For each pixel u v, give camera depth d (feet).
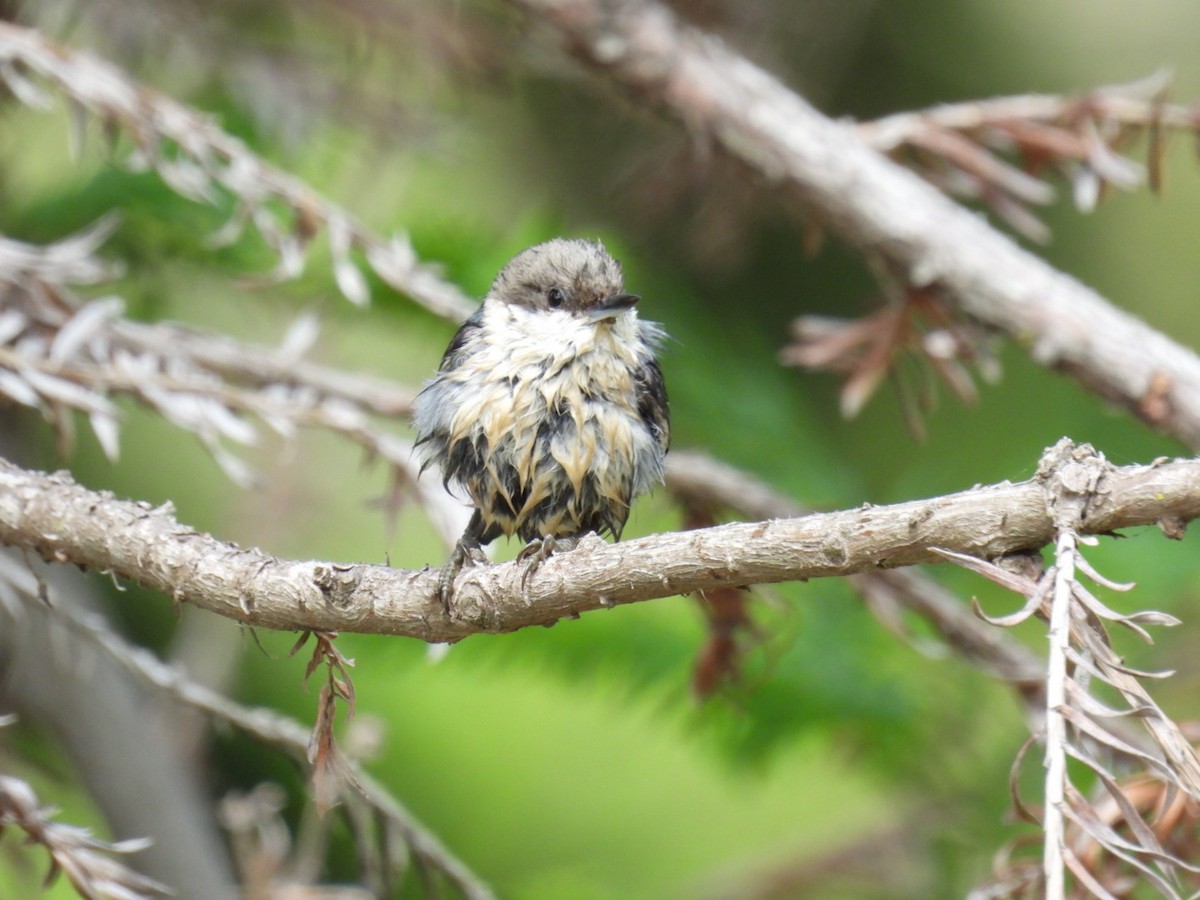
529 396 25.09
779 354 29.53
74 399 22.45
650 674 29.94
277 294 32.86
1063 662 13.12
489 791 42.68
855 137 29.68
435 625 17.01
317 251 32.19
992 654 25.52
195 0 30.83
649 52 29.48
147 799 29.45
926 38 42.37
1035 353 28.43
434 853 23.57
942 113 29.58
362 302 25.23
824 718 28.55
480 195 38.42
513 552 36.42
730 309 39.22
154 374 23.47
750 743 29.73
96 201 31.27
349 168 35.09
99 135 27.78
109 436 22.39
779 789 42.52
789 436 32.91
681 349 33.50
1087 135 28.84
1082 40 44.52
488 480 25.53
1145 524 13.20
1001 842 27.63
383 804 23.36
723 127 29.58
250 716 23.16
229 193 31.12
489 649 30.45
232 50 31.04
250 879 26.32
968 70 42.91
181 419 23.57
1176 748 12.98
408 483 25.39
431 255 33.22
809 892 29.76
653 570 15.44
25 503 18.51
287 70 31.45
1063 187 43.68
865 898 29.19
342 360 36.96
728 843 42.19
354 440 25.00
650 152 33.09
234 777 38.60
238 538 38.42
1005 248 28.96
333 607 17.16
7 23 26.86
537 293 25.86
